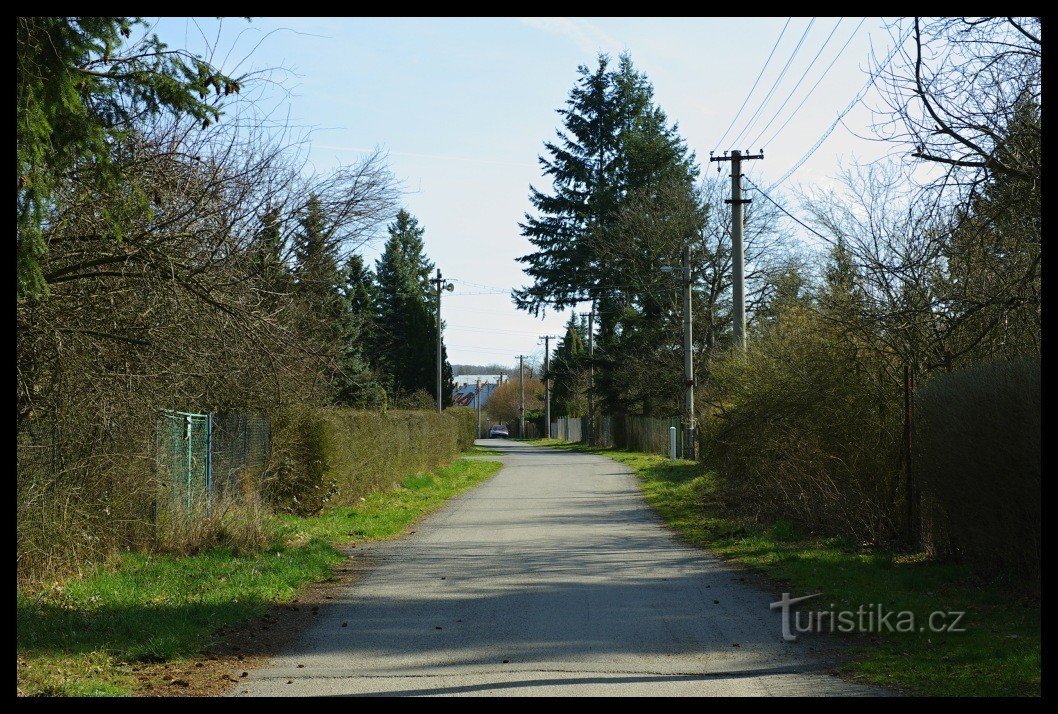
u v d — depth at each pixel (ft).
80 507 34.71
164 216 40.47
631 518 59.82
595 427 204.03
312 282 52.01
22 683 21.79
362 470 67.87
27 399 33.40
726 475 61.62
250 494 51.31
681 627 28.37
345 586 36.22
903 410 43.21
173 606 30.17
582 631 27.94
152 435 39.91
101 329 39.29
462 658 24.91
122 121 34.09
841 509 45.96
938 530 36.60
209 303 40.01
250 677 23.15
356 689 21.93
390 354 188.55
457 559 43.01
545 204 168.35
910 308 41.22
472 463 127.24
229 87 33.01
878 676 22.40
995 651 23.62
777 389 53.06
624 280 158.71
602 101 166.30
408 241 235.61
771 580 36.35
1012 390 28.58
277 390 49.60
